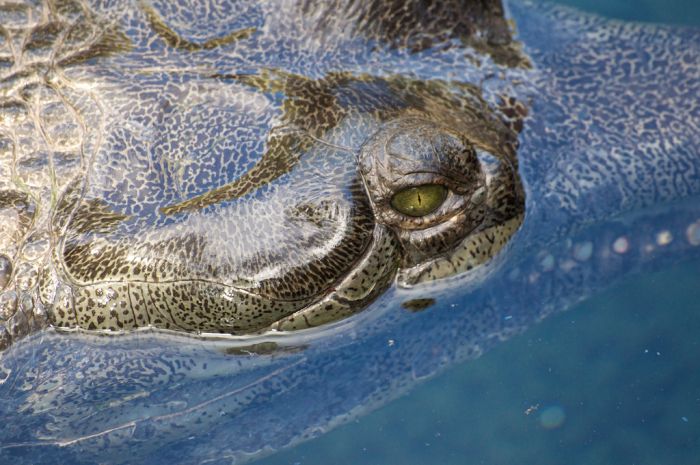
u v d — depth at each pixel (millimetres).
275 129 1278
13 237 1273
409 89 1300
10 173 1280
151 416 1286
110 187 1274
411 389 1303
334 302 1277
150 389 1284
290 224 1263
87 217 1271
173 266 1263
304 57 1303
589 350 1304
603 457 1280
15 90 1297
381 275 1280
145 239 1266
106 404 1282
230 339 1280
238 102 1284
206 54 1300
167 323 1273
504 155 1296
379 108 1282
